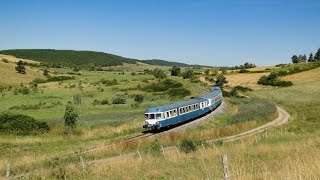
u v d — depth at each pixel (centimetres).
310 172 1217
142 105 8519
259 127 5334
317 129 4700
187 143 3256
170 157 2806
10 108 8544
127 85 14388
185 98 10075
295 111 7150
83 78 18162
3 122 4978
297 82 13575
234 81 15250
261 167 2002
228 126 4925
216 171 1820
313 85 12556
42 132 4838
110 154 3350
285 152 2730
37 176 2203
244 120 5666
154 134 4566
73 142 4275
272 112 6569
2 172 2564
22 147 3912
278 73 15612
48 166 2677
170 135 4191
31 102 9831
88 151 3456
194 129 5100
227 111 7219
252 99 9612
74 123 4856
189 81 15800
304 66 16825
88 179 2047
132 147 3662
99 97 10919
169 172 2123
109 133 4781
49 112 7694
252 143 3703
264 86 13525
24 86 14738
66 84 15288
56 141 4328
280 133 4400
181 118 5284
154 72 18662
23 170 2616
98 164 2578
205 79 16825
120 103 9294
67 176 2159
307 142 3250
